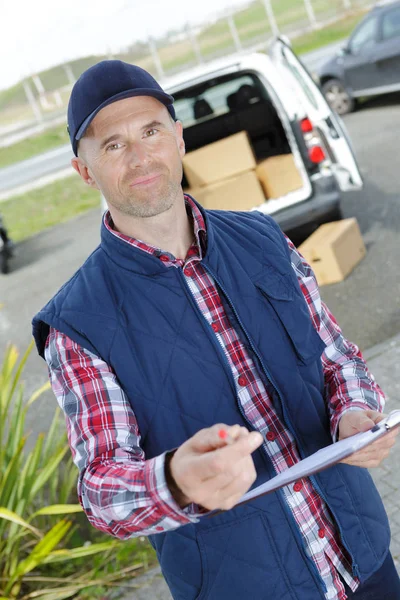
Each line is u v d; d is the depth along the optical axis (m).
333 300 4.68
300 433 1.40
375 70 9.97
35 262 9.29
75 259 8.79
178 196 1.39
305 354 1.42
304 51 25.28
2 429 3.10
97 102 1.31
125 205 1.34
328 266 4.83
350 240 4.98
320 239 4.93
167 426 1.33
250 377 1.39
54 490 3.27
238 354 1.39
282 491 1.37
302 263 1.54
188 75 5.34
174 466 1.03
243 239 1.47
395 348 3.87
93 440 1.25
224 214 1.54
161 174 1.33
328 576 1.40
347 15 30.38
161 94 1.34
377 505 1.49
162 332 1.34
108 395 1.30
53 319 1.32
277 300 1.42
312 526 1.39
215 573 1.36
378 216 5.86
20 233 11.90
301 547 1.36
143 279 1.36
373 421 1.31
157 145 1.33
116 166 1.32
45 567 3.08
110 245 1.38
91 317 1.33
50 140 31.38
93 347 1.32
